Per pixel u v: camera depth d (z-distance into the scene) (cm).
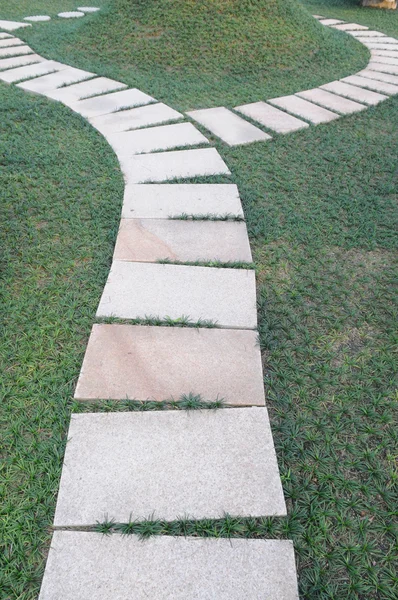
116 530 150
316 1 1102
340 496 164
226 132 436
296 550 148
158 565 142
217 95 519
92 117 454
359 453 177
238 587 137
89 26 655
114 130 430
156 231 298
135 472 166
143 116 460
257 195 343
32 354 210
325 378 206
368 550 149
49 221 304
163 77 554
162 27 598
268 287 258
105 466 167
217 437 178
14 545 147
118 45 606
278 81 563
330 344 223
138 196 335
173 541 148
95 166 370
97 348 213
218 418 185
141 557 144
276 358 216
